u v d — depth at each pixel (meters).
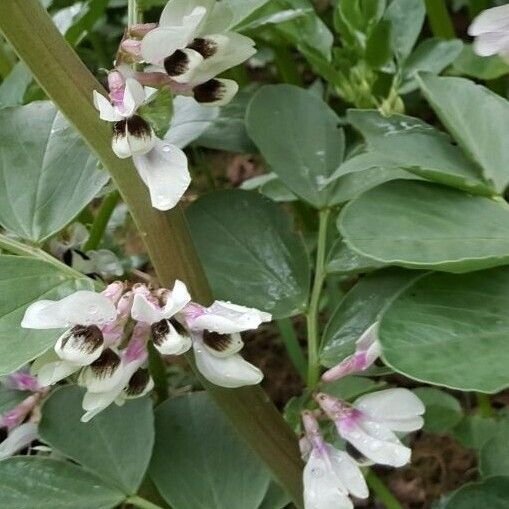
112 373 0.16
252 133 0.25
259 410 0.20
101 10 0.28
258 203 0.24
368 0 0.28
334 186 0.24
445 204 0.20
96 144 0.17
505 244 0.19
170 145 0.17
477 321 0.18
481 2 0.34
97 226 0.28
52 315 0.16
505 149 0.21
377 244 0.19
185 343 0.16
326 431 0.21
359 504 0.30
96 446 0.22
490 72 0.28
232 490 0.22
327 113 0.25
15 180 0.21
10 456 0.22
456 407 0.27
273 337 0.36
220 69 0.17
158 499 0.24
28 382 0.24
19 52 0.17
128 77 0.17
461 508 0.21
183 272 0.19
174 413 0.23
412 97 0.35
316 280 0.23
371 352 0.19
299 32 0.28
